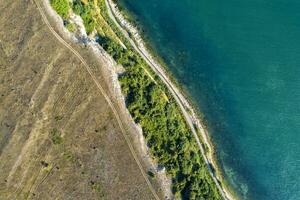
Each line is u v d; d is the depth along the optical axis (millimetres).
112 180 82438
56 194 80688
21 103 80625
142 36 92125
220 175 91812
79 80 82750
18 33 81562
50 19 82812
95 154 82250
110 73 84688
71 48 83188
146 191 83562
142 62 90750
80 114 82188
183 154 87312
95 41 86625
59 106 81625
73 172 81375
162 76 91625
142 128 85562
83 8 87375
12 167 79812
